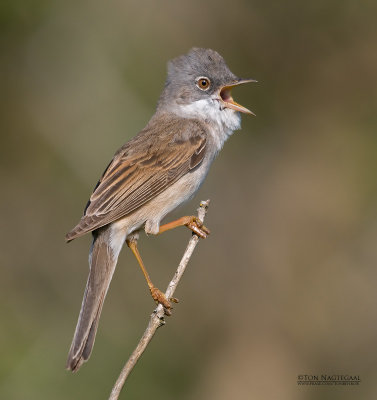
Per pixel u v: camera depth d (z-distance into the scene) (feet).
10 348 39.52
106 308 44.06
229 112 30.71
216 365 46.09
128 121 46.85
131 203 27.66
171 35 48.37
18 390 37.09
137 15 48.06
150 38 48.06
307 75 50.34
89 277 26.25
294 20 49.57
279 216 49.49
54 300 45.32
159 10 48.29
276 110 50.62
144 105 47.24
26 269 45.98
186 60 31.12
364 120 50.44
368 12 49.37
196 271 47.75
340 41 49.90
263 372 45.88
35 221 46.75
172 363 43.70
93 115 46.96
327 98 50.83
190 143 29.37
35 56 46.78
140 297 45.14
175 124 29.96
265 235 49.14
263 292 48.11
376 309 46.06
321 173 49.85
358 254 47.57
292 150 50.83
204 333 46.88
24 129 46.80
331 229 48.75
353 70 50.16
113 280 45.32
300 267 48.14
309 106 50.70
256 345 46.78
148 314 44.55
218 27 49.08
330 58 50.16
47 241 46.60
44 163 46.96
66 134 46.88
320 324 46.52
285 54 50.01
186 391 42.91
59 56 47.03
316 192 49.49
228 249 48.78
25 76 46.75
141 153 28.63
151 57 47.85
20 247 46.26
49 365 38.88
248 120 50.29
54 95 46.98
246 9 49.11
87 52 47.24
